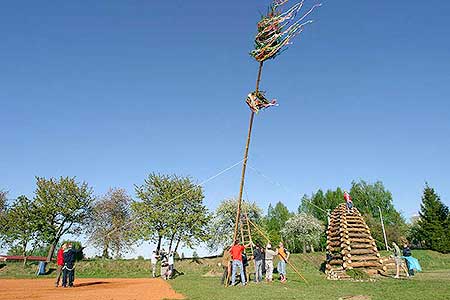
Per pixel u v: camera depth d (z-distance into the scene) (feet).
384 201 241.76
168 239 147.13
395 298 38.96
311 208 266.16
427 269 107.24
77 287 63.52
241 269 60.54
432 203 185.37
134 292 52.13
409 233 206.90
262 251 74.79
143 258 144.05
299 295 43.19
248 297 42.24
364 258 72.64
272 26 52.06
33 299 44.19
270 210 274.77
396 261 66.90
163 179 152.76
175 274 103.04
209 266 135.13
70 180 138.10
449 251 170.09
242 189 66.64
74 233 135.33
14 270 119.34
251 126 62.64
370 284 54.75
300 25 52.70
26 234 124.77
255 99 58.39
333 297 41.24
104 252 161.38
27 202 129.90
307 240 204.03
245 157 65.46
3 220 128.47
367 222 194.18
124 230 161.38
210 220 151.43
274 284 59.47
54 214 131.44
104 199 174.29
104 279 91.81
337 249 78.64
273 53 53.26
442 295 39.09
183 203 148.15
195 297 44.37
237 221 66.54
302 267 120.67
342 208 82.94
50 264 128.88
